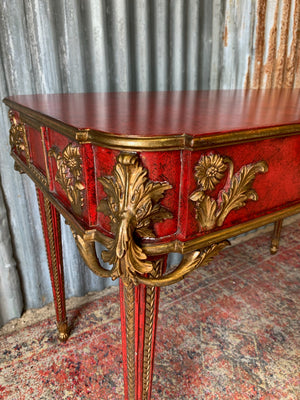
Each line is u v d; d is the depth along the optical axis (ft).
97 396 2.87
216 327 3.65
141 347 1.90
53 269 3.19
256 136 1.45
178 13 3.86
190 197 1.39
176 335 3.53
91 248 1.65
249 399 2.83
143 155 1.29
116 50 3.60
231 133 1.36
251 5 4.37
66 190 1.78
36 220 3.80
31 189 3.65
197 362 3.20
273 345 3.41
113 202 1.39
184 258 1.56
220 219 1.54
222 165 1.43
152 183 1.32
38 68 3.30
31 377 3.05
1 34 3.05
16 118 2.64
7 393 2.89
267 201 1.73
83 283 4.25
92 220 1.58
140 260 1.36
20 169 2.98
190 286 4.35
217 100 2.70
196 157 1.34
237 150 1.48
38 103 2.36
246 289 4.30
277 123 1.55
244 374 3.07
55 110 1.99
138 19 3.63
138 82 3.89
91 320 3.82
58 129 1.63
